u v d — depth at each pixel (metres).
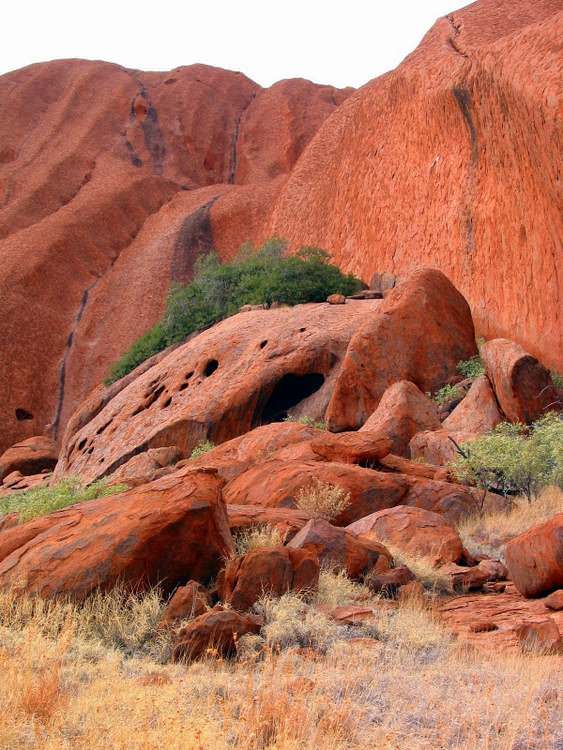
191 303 46.97
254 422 28.34
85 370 67.38
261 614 7.64
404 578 9.14
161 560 8.12
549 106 23.73
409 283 25.36
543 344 26.09
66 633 6.68
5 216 79.06
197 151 92.62
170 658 6.81
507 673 5.81
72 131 91.69
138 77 103.00
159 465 26.95
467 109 34.09
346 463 14.76
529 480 14.46
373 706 5.23
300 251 45.97
